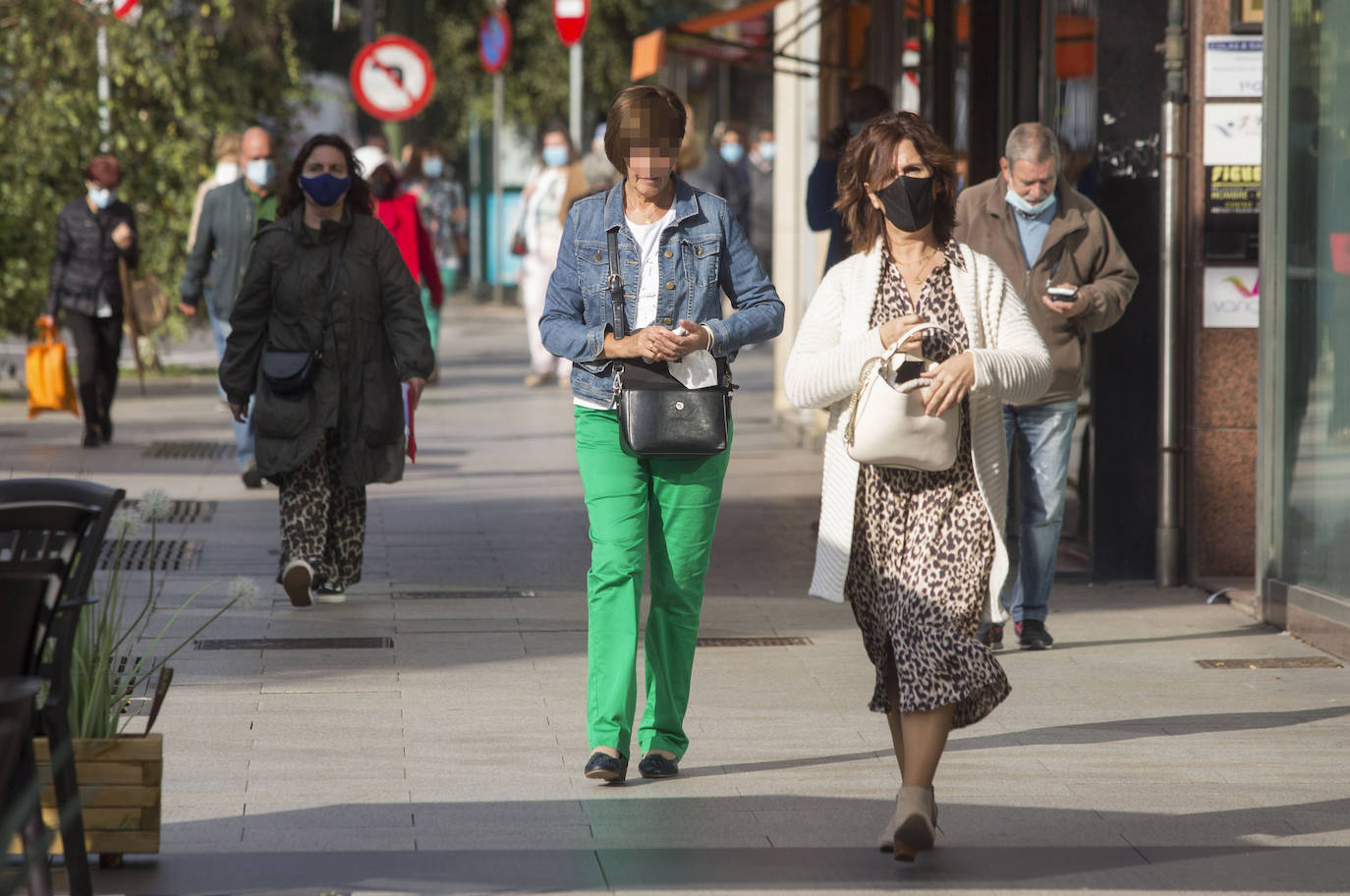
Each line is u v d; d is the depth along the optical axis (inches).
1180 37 1117.7
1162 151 1126.4
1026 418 959.6
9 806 492.1
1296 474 1007.6
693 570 707.4
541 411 2231.8
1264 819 658.8
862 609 633.6
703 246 700.0
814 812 662.5
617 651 698.2
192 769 711.1
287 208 1045.2
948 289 624.4
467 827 639.1
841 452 622.8
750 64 1998.0
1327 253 956.0
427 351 1039.6
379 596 1096.8
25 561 515.5
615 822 647.8
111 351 1817.2
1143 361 1163.9
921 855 613.9
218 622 1008.2
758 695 855.7
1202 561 1156.5
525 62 4857.3
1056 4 1232.8
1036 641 970.1
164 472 1637.6
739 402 2443.4
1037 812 665.6
